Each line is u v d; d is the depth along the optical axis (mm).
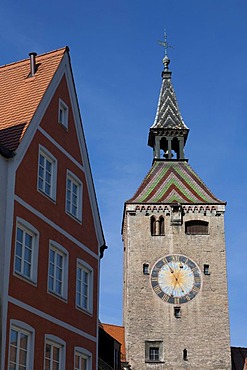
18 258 28984
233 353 73938
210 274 69312
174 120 78562
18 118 31625
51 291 31266
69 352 32281
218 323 67500
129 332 67062
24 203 29734
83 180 36219
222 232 70812
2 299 27188
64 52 35438
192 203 71438
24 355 28656
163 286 68812
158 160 76938
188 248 70250
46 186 32344
